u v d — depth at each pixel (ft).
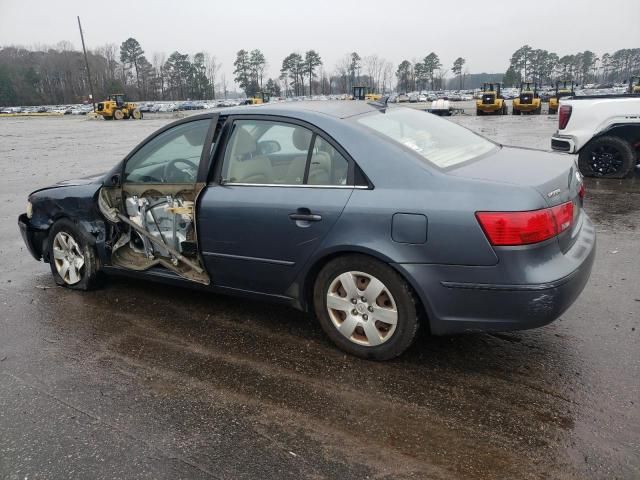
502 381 9.94
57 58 377.50
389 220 9.77
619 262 15.92
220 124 12.21
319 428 8.81
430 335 11.77
